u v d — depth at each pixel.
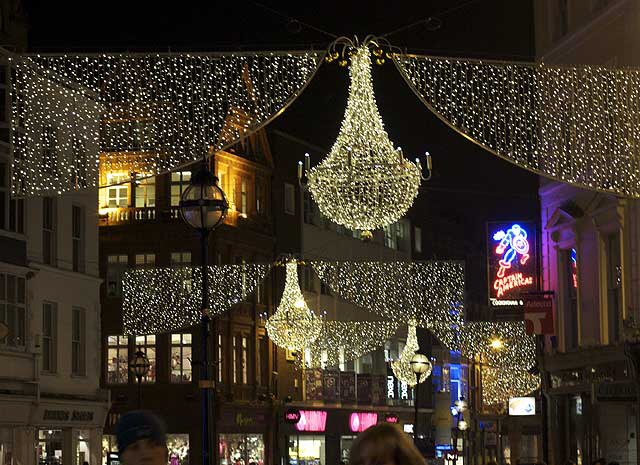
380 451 5.80
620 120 34.19
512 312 43.66
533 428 54.06
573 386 41.19
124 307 65.56
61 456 47.09
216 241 67.50
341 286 68.81
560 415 43.38
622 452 39.06
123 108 38.28
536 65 22.64
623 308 37.28
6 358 42.91
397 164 24.14
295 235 76.44
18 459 43.62
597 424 40.03
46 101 43.41
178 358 66.69
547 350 43.38
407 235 91.94
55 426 46.22
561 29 42.09
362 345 79.94
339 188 24.25
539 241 44.31
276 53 21.61
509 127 24.39
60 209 47.22
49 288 46.41
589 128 35.44
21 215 44.62
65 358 47.50
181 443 66.31
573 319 42.56
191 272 65.44
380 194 24.33
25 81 42.78
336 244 81.44
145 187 67.62
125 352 67.00
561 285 42.88
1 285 43.03
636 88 33.28
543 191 44.31
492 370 69.19
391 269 68.88
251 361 71.62
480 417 87.31
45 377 45.81
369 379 84.19
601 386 35.28
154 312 65.31
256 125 22.47
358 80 22.97
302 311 63.41
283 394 74.69
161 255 67.19
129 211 67.38
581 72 35.06
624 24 36.47
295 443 76.00
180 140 35.19
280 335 63.09
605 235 39.31
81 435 48.75
